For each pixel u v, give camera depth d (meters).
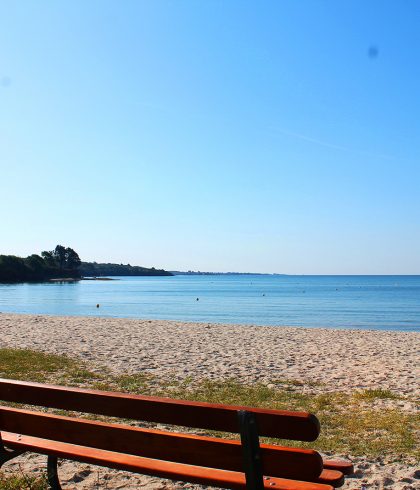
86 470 5.29
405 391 10.08
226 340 19.64
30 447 4.06
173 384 10.69
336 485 3.44
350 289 126.12
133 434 3.51
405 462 5.74
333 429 7.18
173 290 122.12
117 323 27.84
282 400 9.22
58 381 10.68
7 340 18.73
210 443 3.27
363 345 18.34
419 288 131.25
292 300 75.94
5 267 169.12
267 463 3.15
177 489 4.84
